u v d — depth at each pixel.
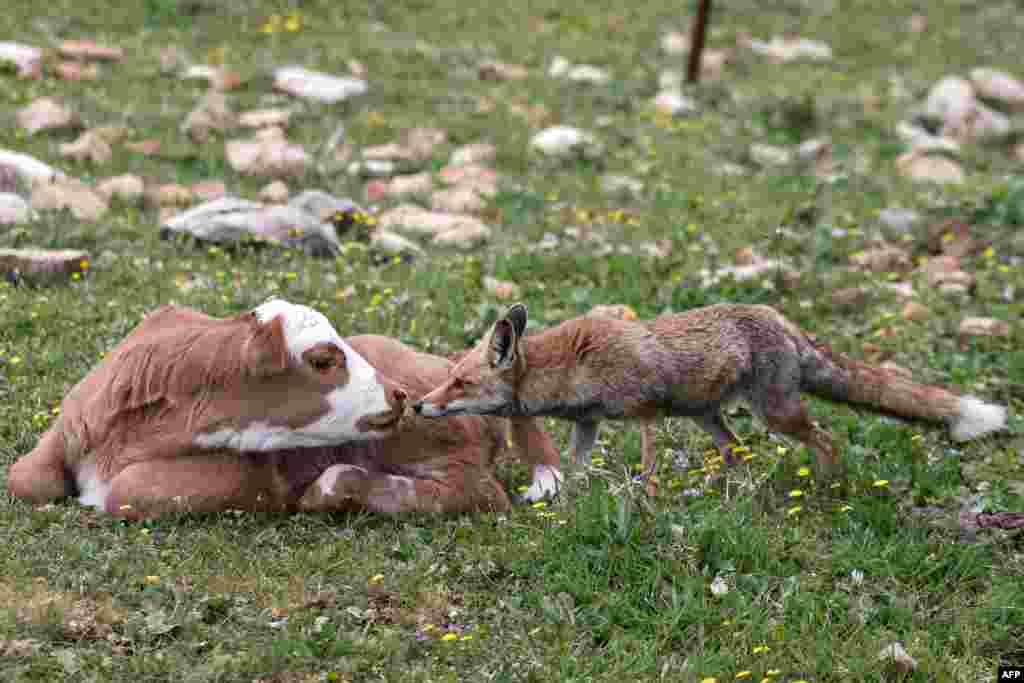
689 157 15.10
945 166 15.51
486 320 9.31
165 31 17.97
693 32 18.59
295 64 17.11
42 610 5.35
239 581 5.77
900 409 7.06
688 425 7.95
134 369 6.21
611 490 6.54
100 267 9.72
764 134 16.78
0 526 6.02
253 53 17.39
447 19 20.81
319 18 19.66
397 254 10.80
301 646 5.24
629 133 15.80
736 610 5.79
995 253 12.16
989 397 8.77
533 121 15.83
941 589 6.18
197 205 11.71
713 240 11.95
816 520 6.76
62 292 9.16
